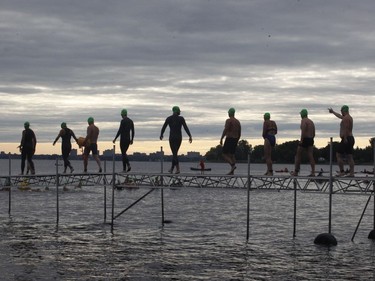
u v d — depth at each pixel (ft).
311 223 129.90
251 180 92.43
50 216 139.54
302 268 76.79
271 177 86.69
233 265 78.64
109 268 75.97
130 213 149.89
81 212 150.82
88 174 106.63
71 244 94.84
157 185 99.09
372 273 73.97
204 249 91.30
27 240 98.68
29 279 69.31
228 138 90.27
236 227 121.39
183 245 95.25
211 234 109.50
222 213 153.07
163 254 86.38
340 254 86.79
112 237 103.50
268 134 87.81
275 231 114.93
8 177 112.47
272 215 148.46
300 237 105.70
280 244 96.78
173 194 237.66
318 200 208.74
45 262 79.30
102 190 254.68
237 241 100.22
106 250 89.30
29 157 113.60
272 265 78.74
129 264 78.64
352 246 94.43
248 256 85.25
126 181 103.91
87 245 94.02
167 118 95.91
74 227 117.80
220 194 239.71
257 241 100.37
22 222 125.80
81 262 79.56
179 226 122.11
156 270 75.15
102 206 170.71
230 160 90.84
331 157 84.53
